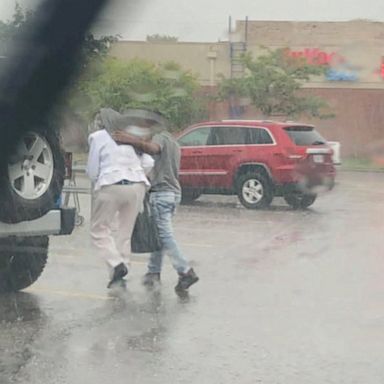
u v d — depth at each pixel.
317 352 6.27
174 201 8.41
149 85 23.25
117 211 8.28
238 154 16.61
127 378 5.69
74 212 8.23
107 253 8.23
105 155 8.19
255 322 7.11
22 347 6.34
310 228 13.31
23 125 7.74
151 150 8.24
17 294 8.14
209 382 5.61
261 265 9.83
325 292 8.30
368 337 6.66
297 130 16.72
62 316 7.25
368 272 9.38
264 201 16.44
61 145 8.05
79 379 5.66
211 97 30.55
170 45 28.38
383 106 31.22
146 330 6.84
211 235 12.43
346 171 26.52
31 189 7.74
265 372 5.81
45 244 8.33
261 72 30.78
